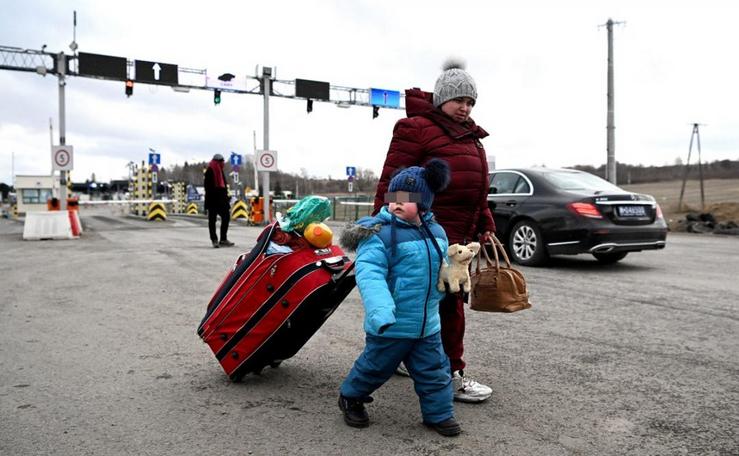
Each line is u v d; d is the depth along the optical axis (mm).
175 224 22234
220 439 2943
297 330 3541
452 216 3418
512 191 9531
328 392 3609
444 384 2992
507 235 9438
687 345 4629
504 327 5223
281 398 3506
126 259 10008
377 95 24594
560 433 3008
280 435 2990
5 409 3330
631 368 4059
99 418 3207
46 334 4953
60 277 8000
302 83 22891
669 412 3279
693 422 3141
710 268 8953
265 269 3432
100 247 12195
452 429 2961
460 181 3379
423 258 2875
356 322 5379
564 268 8891
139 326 5234
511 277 3416
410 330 2889
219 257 10297
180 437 2967
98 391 3621
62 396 3537
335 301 3479
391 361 2957
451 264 2965
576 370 4020
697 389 3645
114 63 19344
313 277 3334
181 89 20688
